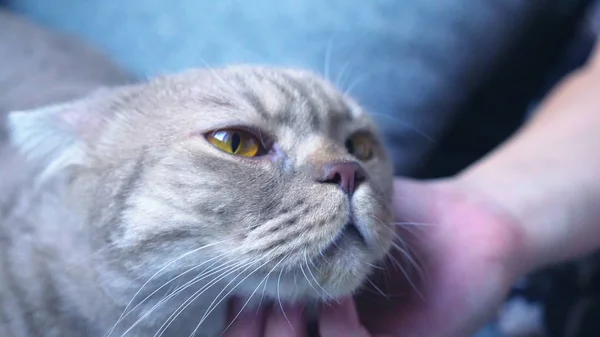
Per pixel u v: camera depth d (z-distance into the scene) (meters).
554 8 0.47
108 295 0.30
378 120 0.42
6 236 0.33
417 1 0.45
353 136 0.33
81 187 0.31
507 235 0.34
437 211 0.35
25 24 0.51
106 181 0.30
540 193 0.37
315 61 0.44
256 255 0.27
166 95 0.31
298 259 0.27
